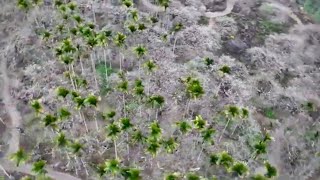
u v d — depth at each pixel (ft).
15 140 220.23
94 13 282.36
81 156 209.56
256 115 234.79
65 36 258.57
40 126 223.51
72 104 228.02
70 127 222.89
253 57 262.67
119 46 239.91
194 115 229.86
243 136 220.43
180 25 266.36
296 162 216.54
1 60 259.60
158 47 262.06
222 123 225.56
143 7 294.66
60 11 256.73
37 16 276.21
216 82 244.83
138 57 240.73
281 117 234.99
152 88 239.30
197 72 245.86
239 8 303.07
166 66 250.57
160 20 281.13
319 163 217.36
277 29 288.92
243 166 186.39
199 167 209.05
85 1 290.56
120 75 244.01
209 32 274.16
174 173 192.34
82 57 257.75
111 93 239.30
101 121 228.63
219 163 189.37
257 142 207.92
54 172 208.03
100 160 212.64
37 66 250.78
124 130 196.95
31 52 259.60
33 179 203.82
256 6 305.53
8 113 232.53
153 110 229.86
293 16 300.81
